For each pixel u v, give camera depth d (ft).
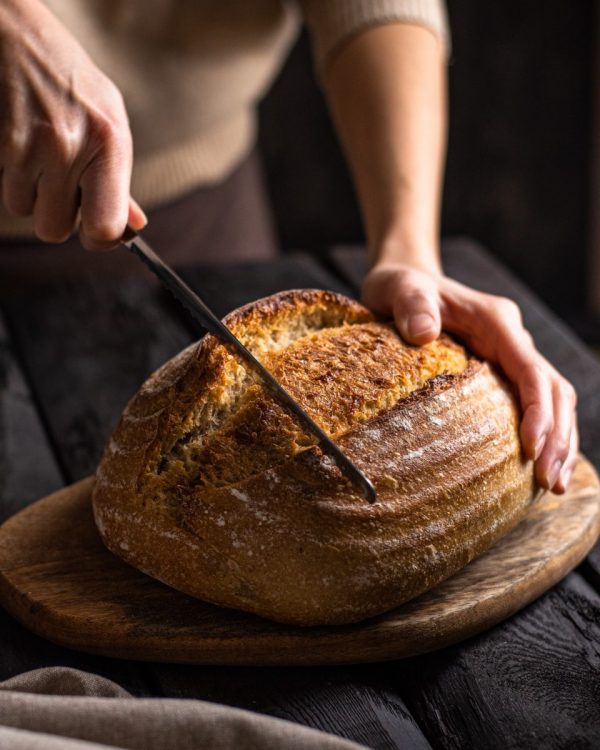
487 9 5.56
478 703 2.14
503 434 2.38
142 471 2.31
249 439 2.27
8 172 2.53
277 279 3.62
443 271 3.70
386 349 2.42
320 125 5.64
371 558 2.19
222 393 2.32
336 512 2.19
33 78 2.45
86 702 1.98
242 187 4.25
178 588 2.28
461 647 2.26
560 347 3.26
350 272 3.66
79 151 2.46
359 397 2.31
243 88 3.88
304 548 2.18
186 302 2.35
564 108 5.77
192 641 2.20
